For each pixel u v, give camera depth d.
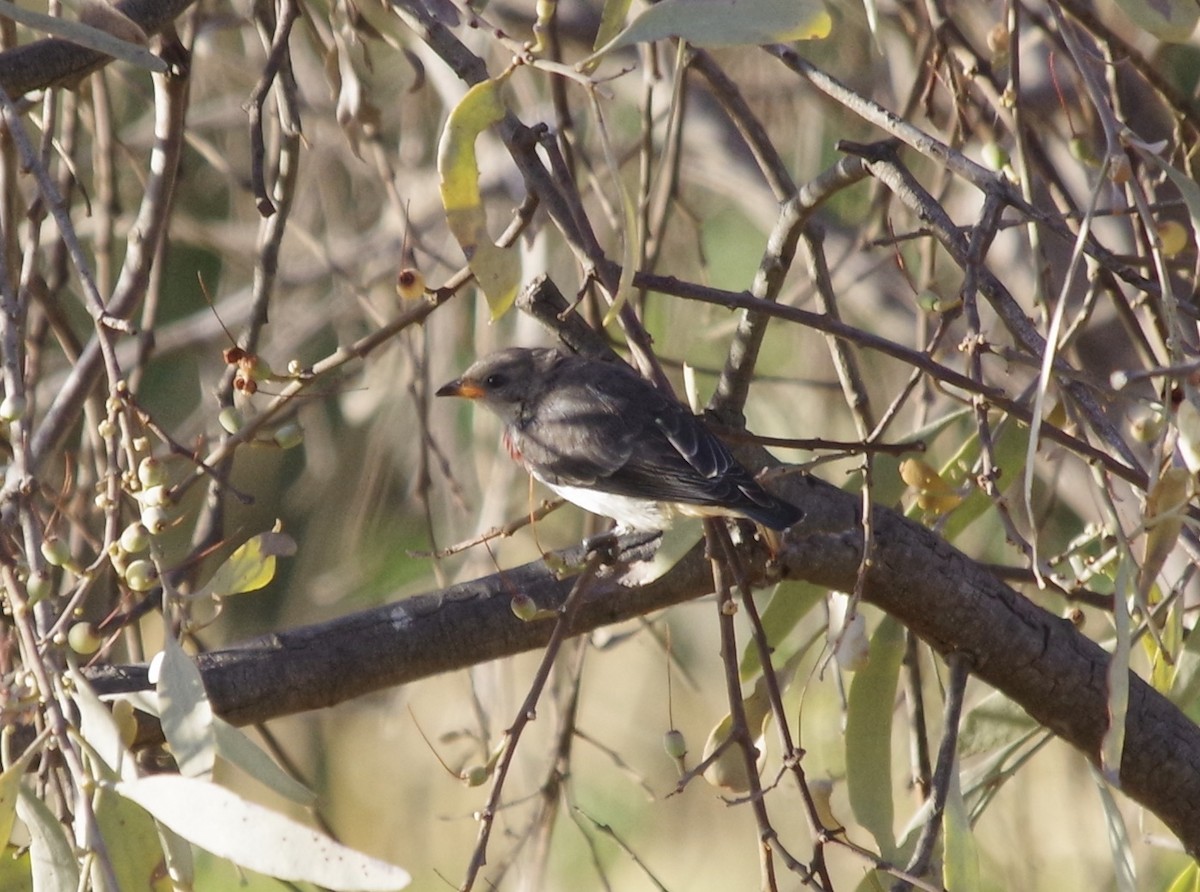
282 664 8.29
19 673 6.37
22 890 6.86
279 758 10.67
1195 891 8.83
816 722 13.14
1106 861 13.07
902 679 13.74
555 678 11.88
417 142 15.95
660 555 8.40
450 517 14.61
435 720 16.62
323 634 8.43
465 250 7.04
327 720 16.81
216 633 17.88
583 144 15.05
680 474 8.77
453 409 15.53
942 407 13.78
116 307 9.30
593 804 17.08
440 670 8.62
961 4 14.50
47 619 6.43
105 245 11.63
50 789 8.42
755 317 9.02
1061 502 15.47
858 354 15.52
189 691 6.32
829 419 14.99
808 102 15.89
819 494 8.98
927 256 11.95
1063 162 14.09
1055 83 9.94
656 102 15.67
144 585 6.43
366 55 10.91
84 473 10.88
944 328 8.60
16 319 6.78
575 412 10.15
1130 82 13.80
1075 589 8.27
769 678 7.27
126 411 6.59
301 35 15.70
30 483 6.32
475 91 6.90
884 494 9.62
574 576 8.70
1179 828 9.02
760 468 9.67
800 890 14.16
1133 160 10.24
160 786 5.77
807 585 9.22
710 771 8.71
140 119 16.66
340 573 14.91
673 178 11.75
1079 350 14.01
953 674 8.68
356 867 5.48
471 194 6.99
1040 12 13.57
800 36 6.81
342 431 17.33
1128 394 7.52
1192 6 7.67
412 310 8.46
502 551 15.63
